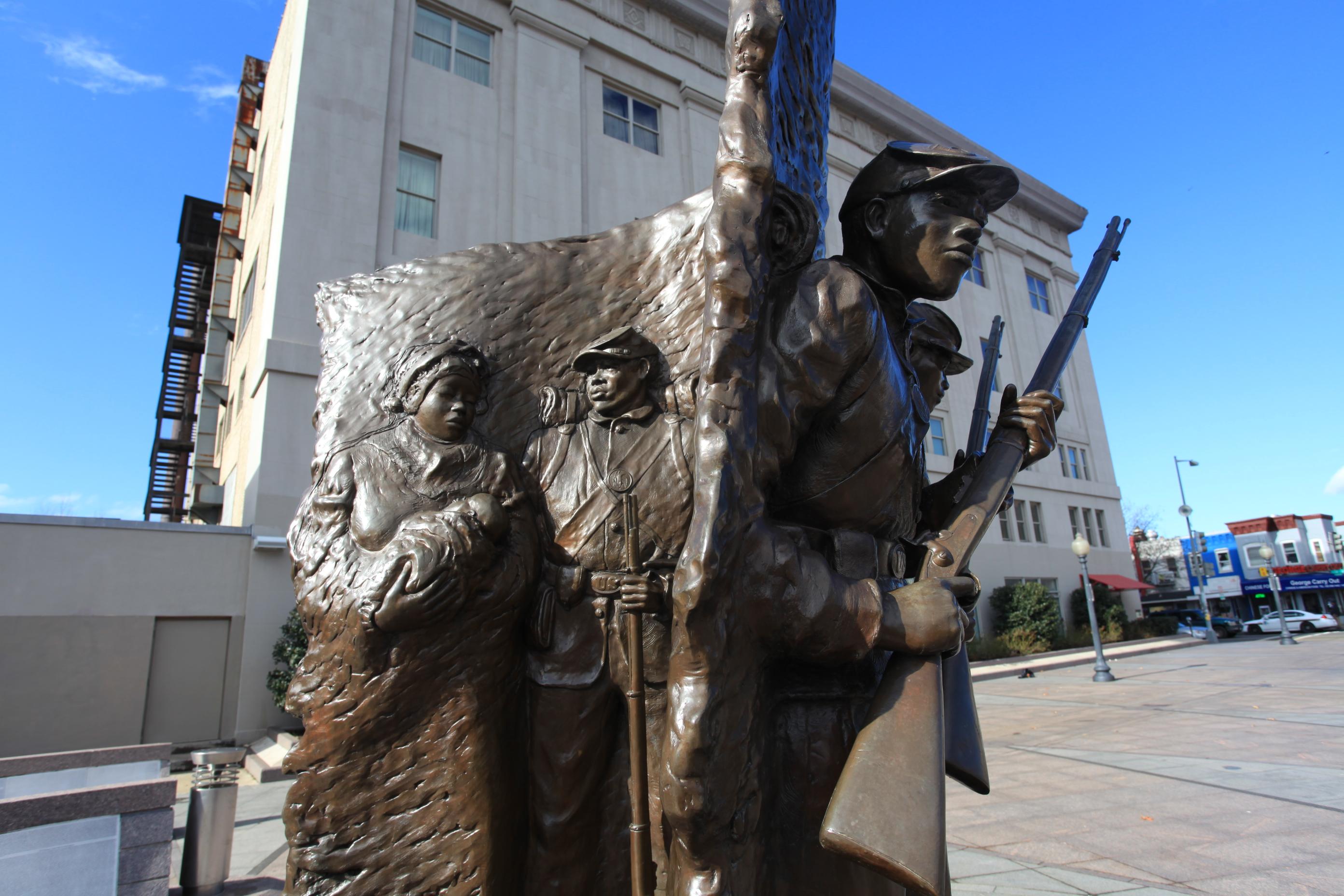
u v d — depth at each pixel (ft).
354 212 35.73
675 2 49.16
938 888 3.76
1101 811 15.90
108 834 10.85
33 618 28.32
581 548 5.23
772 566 4.44
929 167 5.69
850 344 5.02
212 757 13.56
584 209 43.21
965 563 5.45
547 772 5.05
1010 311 69.67
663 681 4.99
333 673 4.91
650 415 5.48
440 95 40.04
